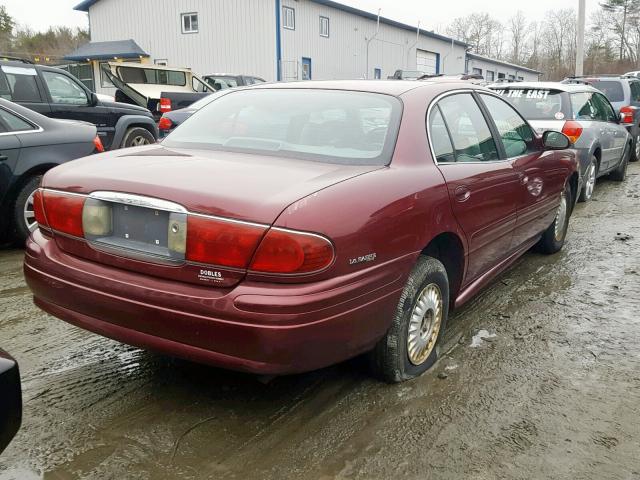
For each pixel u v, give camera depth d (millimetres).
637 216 7734
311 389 3182
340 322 2545
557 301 4637
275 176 2703
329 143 3160
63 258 2887
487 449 2713
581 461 2643
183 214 2496
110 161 3076
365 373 3342
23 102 7996
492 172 3773
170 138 3602
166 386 3184
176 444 2682
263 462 2574
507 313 4375
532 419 2967
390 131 3166
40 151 5777
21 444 2652
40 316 4148
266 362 2436
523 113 8117
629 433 2867
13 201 5715
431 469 2564
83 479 2436
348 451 2670
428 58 41531
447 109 3645
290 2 27594
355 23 32656
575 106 8242
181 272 2529
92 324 2805
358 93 3486
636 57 72688
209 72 28406
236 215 2410
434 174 3172
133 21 29516
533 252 5980
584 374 3455
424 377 3355
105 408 2959
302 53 28922
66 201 2850
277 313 2367
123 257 2676
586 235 6746
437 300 3385
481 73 51250
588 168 8336
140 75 16453
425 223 3008
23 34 61531
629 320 4270
